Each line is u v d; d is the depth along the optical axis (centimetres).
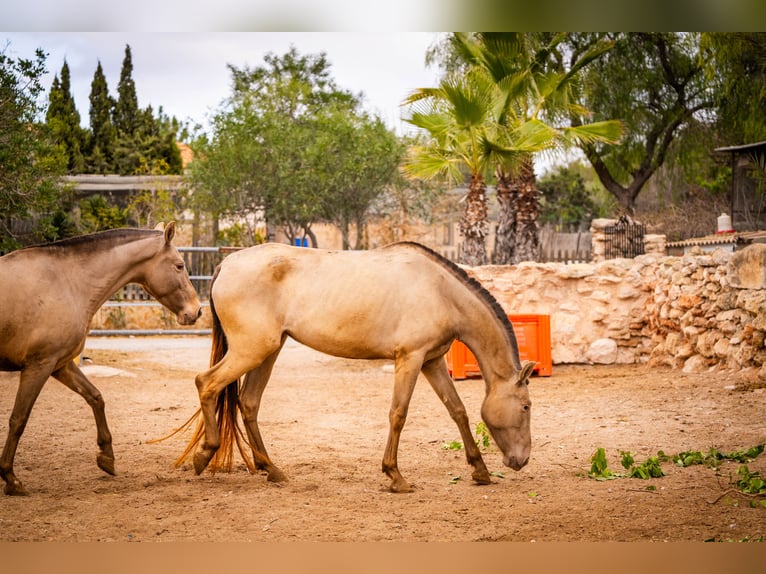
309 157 2208
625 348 1212
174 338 1608
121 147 2881
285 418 837
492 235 3116
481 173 1591
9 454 517
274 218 2297
